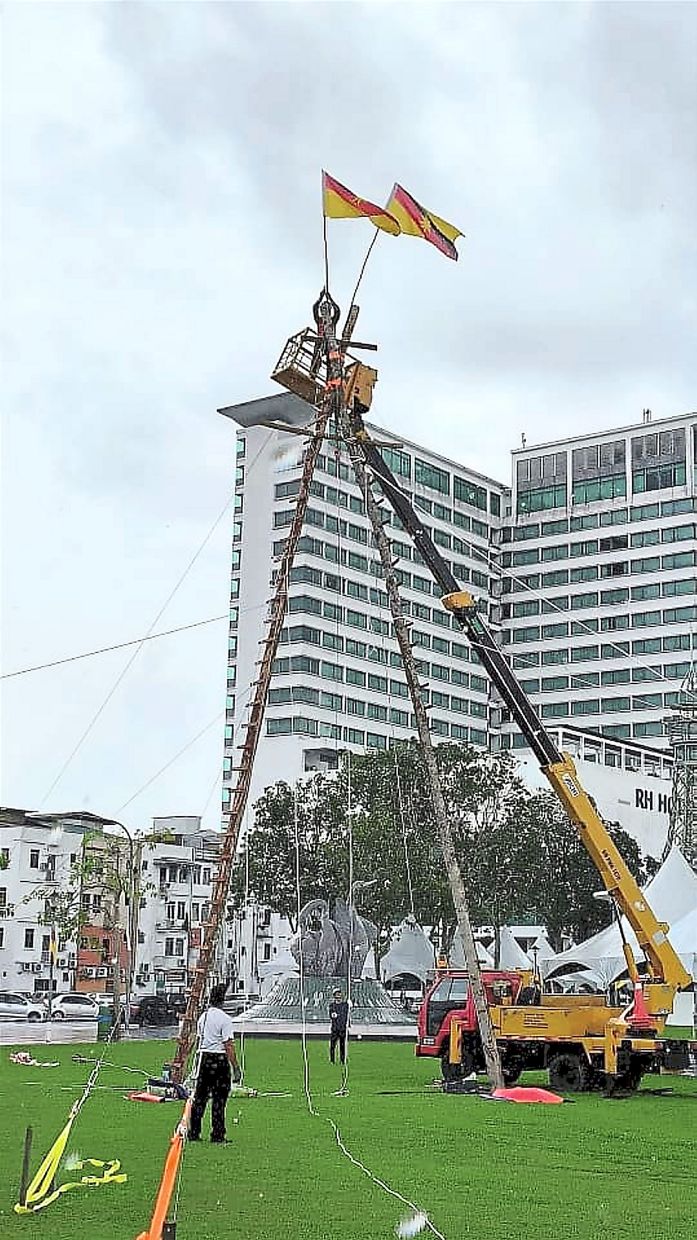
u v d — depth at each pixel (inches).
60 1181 514.6
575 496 5236.2
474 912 2250.2
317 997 2065.7
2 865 3326.8
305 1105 856.9
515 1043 1008.2
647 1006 997.2
